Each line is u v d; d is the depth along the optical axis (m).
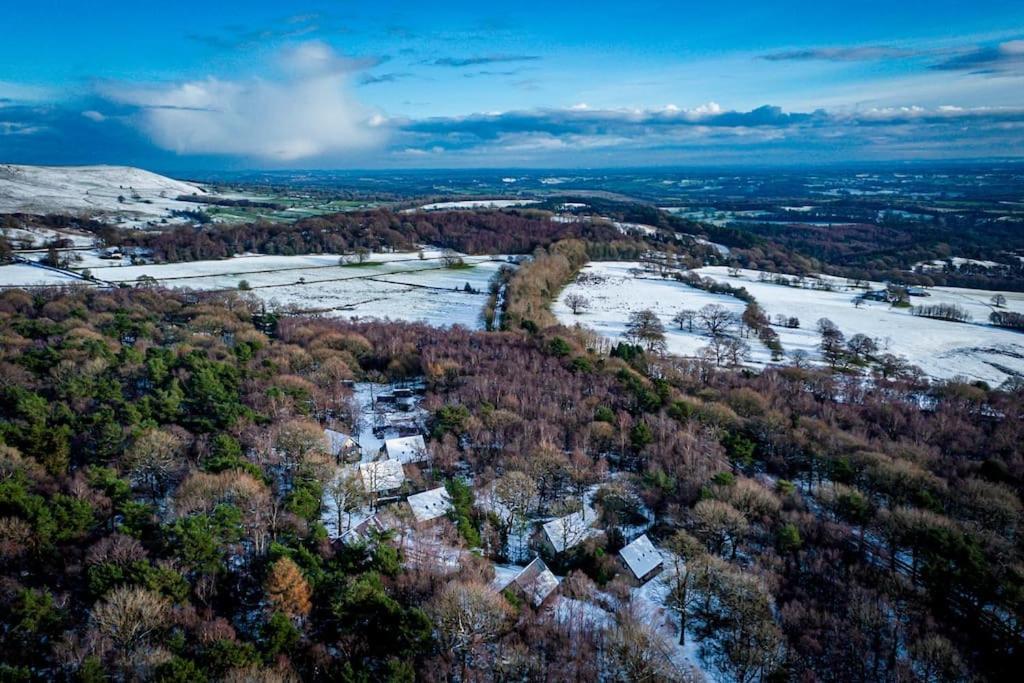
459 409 106.44
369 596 59.03
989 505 84.56
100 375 109.19
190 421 95.44
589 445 102.94
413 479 89.50
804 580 74.00
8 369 106.31
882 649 63.56
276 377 117.75
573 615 66.38
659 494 89.00
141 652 50.59
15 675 47.88
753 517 84.12
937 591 71.25
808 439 106.88
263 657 52.84
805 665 62.03
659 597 72.62
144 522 68.12
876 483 91.94
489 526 80.25
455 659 57.53
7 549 60.22
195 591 60.25
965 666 60.62
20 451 78.12
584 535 79.69
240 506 70.75
